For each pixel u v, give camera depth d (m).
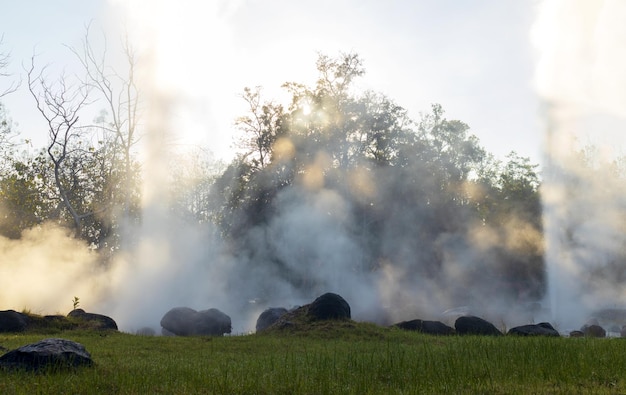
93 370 10.51
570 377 10.05
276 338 18.36
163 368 11.09
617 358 11.68
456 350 13.78
